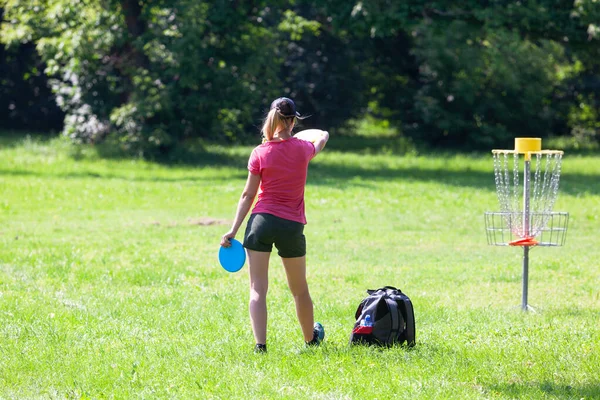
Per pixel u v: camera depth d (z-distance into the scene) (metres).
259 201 17.91
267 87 92.69
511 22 76.56
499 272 31.03
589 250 38.22
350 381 16.05
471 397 15.16
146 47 80.62
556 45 112.75
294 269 18.17
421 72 116.75
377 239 41.59
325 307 24.06
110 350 18.44
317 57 124.12
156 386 15.81
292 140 17.91
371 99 132.00
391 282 29.06
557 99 120.69
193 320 21.83
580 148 115.19
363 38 120.50
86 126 88.56
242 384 15.84
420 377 16.33
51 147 88.38
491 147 113.38
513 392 15.54
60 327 20.55
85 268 30.84
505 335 20.31
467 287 28.05
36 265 31.25
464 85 110.25
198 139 93.75
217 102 85.25
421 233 43.84
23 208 52.22
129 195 59.00
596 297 26.14
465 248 38.91
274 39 94.00
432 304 24.69
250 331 20.55
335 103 126.50
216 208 54.12
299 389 15.56
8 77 131.62
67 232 42.69
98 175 72.00
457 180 72.31
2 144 98.81
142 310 23.16
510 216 24.47
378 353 17.84
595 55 89.62
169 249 36.88
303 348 18.67
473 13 76.75
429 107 111.00
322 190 62.59
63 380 16.23
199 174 74.69
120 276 29.16
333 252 37.31
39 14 84.56
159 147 84.50
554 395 15.38
